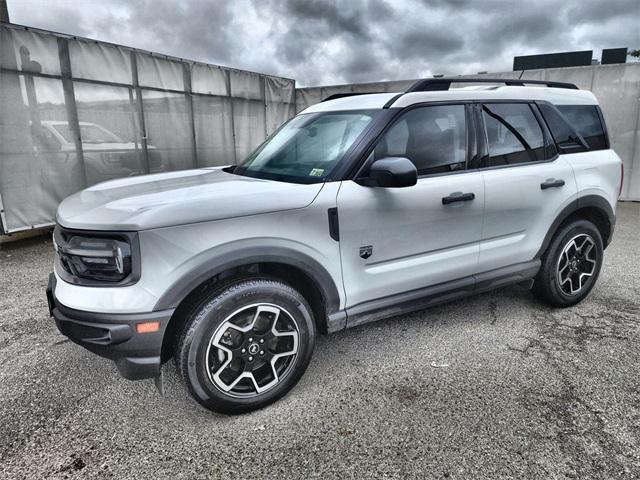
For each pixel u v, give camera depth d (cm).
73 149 639
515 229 314
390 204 257
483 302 377
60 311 219
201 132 849
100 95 664
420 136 276
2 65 548
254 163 311
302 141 296
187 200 212
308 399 245
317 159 271
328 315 252
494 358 285
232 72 905
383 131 262
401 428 219
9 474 193
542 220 325
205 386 218
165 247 201
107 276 206
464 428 218
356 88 1050
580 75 864
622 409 230
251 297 222
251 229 219
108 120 680
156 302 201
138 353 205
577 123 358
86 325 204
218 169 338
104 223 202
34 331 333
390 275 267
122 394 252
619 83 840
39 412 236
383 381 261
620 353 288
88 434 219
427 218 271
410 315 353
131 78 705
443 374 267
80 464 199
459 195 280
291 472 192
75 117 636
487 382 257
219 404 224
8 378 268
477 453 201
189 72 808
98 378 268
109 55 668
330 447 207
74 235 213
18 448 209
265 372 238
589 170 349
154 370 209
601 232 375
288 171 274
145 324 201
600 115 375
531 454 200
